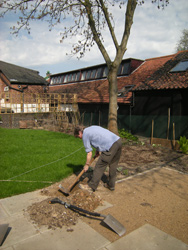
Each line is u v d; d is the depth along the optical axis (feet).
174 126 33.27
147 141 35.68
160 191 15.46
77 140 34.71
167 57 52.03
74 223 10.98
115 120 31.50
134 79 49.75
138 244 9.59
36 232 10.24
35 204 12.63
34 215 11.55
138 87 37.47
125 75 54.95
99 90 56.03
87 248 9.25
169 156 26.05
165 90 34.19
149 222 11.38
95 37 31.55
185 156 26.21
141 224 11.16
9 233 10.13
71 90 69.92
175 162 23.29
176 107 32.94
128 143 33.30
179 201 13.93
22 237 9.86
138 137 38.40
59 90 77.82
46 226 10.70
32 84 77.10
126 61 55.36
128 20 29.86
